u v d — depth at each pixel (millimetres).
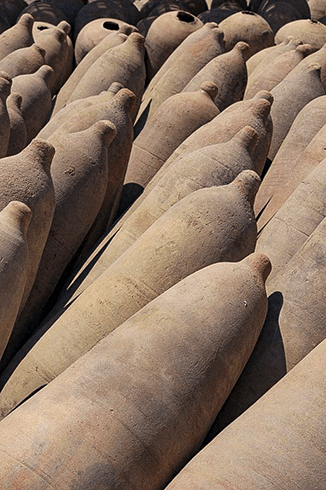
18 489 3340
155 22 9039
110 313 4391
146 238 4520
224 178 5145
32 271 4828
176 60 7766
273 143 6691
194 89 7168
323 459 3359
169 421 3584
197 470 3445
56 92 9086
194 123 6539
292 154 6254
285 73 7434
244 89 7309
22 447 3438
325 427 3422
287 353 4141
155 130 6613
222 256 4383
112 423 3490
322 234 4375
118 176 5984
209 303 3889
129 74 7535
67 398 3580
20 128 6527
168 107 6625
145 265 4406
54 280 5309
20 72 8086
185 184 5129
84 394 3578
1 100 6133
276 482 3309
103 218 5957
